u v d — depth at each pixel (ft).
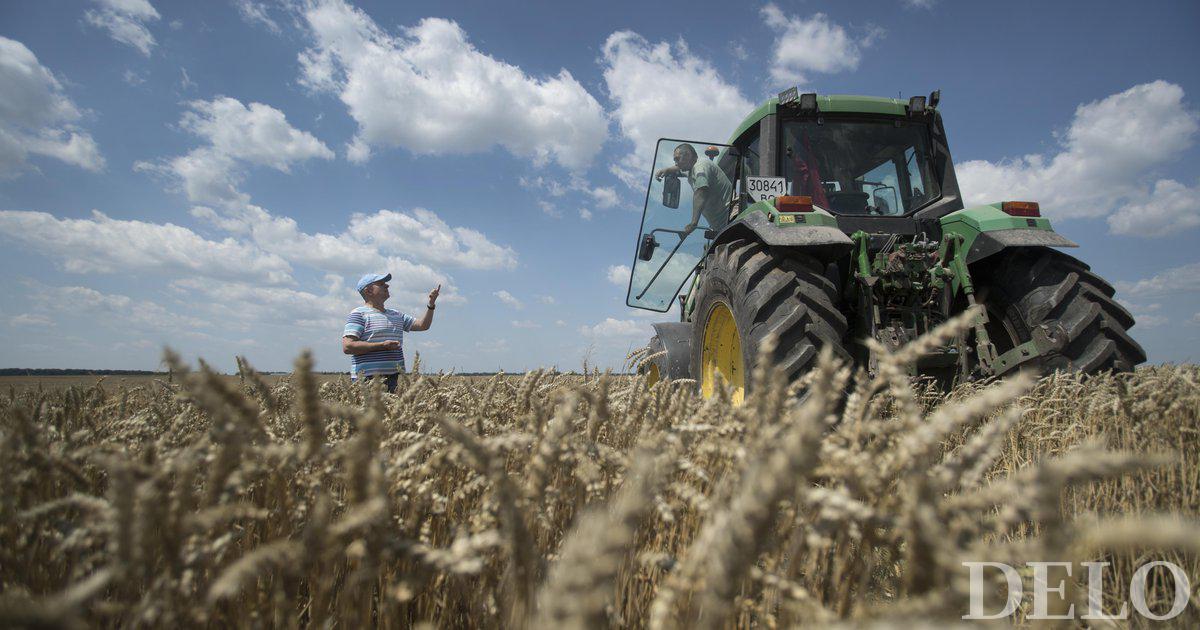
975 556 1.91
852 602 3.08
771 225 12.64
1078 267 12.59
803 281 12.06
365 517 2.40
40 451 3.34
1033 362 12.03
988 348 12.46
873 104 16.35
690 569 2.05
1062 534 1.73
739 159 18.70
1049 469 1.87
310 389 2.61
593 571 1.36
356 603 2.87
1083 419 8.79
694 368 16.37
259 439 3.34
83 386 7.16
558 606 1.34
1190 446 6.79
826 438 2.99
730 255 13.66
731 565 1.62
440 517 4.40
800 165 16.21
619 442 4.96
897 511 2.49
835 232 12.21
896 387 2.74
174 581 2.62
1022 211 13.21
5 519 3.26
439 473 4.63
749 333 11.98
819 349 11.23
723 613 1.66
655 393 4.57
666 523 4.23
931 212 15.51
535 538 3.97
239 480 2.83
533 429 4.04
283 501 3.62
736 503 1.67
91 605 3.51
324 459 3.24
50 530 3.58
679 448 3.48
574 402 3.44
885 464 2.64
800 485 2.65
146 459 2.87
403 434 4.09
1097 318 11.82
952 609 1.91
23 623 1.49
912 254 12.46
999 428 2.37
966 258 13.35
